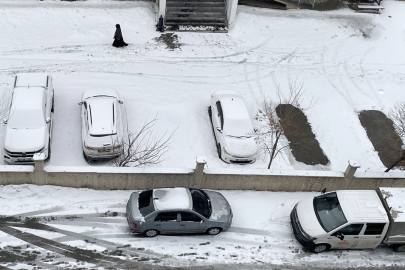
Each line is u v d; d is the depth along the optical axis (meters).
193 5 24.55
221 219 13.70
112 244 13.20
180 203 13.33
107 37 22.86
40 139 15.73
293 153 18.80
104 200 14.49
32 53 21.14
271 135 19.11
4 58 20.52
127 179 14.60
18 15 22.38
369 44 25.45
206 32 24.34
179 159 17.25
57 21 22.75
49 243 12.92
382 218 13.55
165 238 13.66
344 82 22.88
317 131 20.02
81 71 20.50
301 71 23.06
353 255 14.17
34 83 17.38
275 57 23.66
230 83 21.47
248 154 17.39
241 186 15.68
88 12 23.31
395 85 23.22
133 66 21.39
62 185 14.52
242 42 24.22
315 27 25.62
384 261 14.15
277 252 13.84
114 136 16.31
